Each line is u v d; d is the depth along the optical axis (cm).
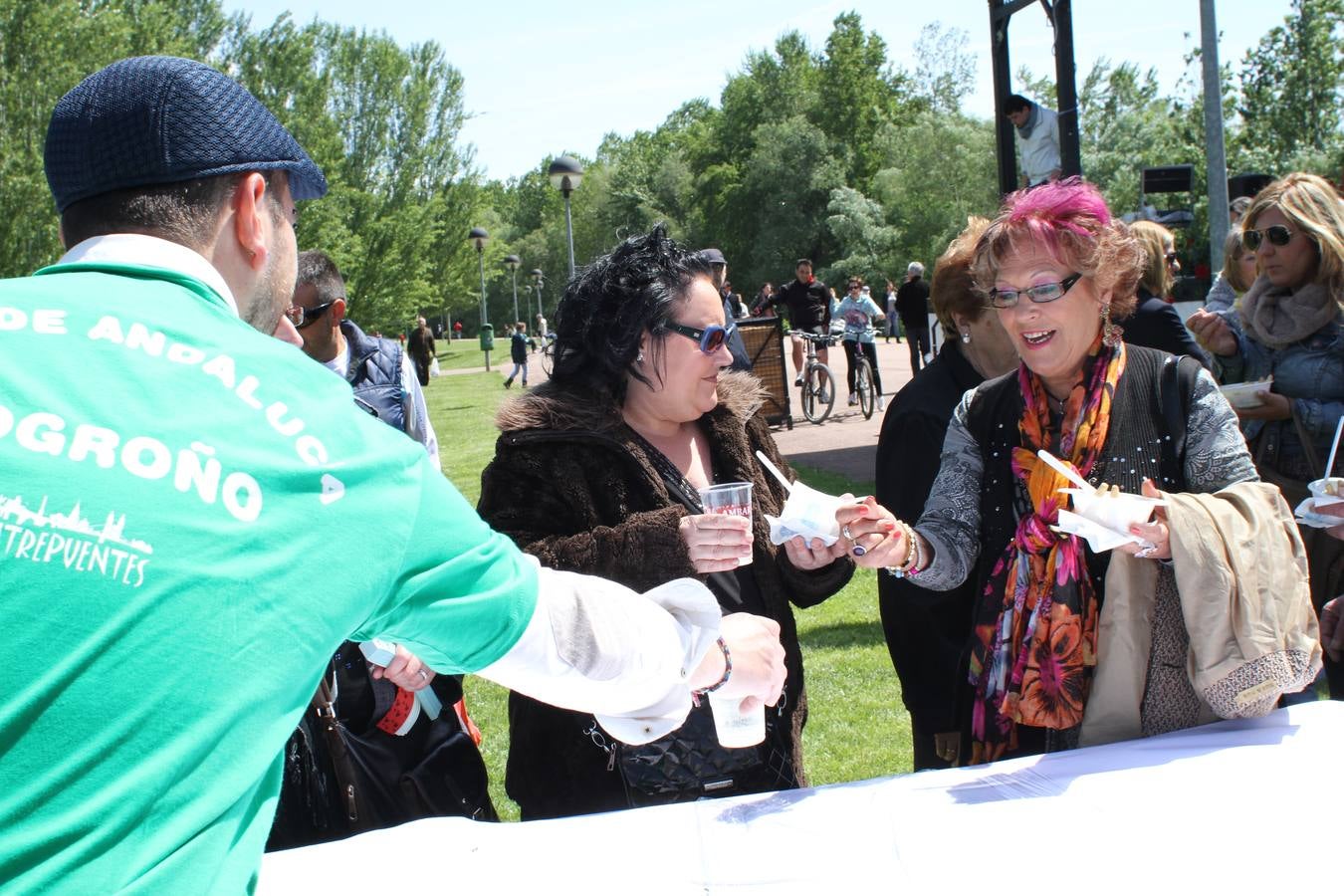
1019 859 152
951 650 269
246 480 97
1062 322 195
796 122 6825
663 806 182
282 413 103
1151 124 4444
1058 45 686
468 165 5794
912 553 204
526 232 11494
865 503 203
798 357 1509
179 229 109
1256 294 327
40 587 87
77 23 2866
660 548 209
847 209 6303
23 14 2736
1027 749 206
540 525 224
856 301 1427
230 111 114
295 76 4169
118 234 109
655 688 136
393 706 251
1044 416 208
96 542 89
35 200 2758
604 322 230
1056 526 191
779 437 1268
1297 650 174
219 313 107
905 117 7238
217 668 92
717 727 183
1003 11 740
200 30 4034
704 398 233
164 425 95
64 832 85
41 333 96
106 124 108
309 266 316
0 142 2739
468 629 118
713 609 150
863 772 408
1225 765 171
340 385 112
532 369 3266
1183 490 197
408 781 249
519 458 226
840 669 514
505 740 460
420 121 5291
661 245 231
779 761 227
